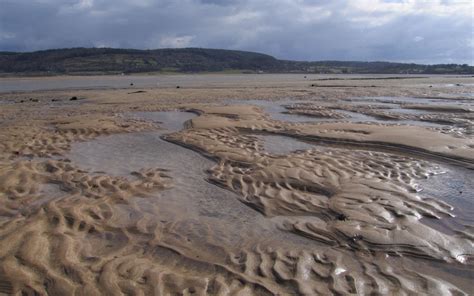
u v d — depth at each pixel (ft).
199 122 54.85
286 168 30.53
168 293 15.05
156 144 42.86
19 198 25.31
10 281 15.56
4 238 19.12
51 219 21.85
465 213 22.57
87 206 23.86
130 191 26.86
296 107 74.23
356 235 19.53
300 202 24.45
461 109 64.95
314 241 19.54
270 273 16.44
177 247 18.95
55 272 16.30
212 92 115.55
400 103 78.64
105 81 214.28
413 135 41.06
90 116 62.23
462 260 17.46
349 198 24.39
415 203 23.70
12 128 51.65
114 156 37.19
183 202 25.12
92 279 15.88
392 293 15.02
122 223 21.71
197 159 35.96
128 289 15.21
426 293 15.06
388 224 20.75
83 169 32.27
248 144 41.42
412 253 18.02
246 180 28.73
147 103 84.33
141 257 17.99
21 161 34.14
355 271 16.65
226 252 18.47
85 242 19.38
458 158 32.78
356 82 176.96
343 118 60.54
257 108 71.10
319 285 15.56
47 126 53.67
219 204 24.80
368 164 32.09
